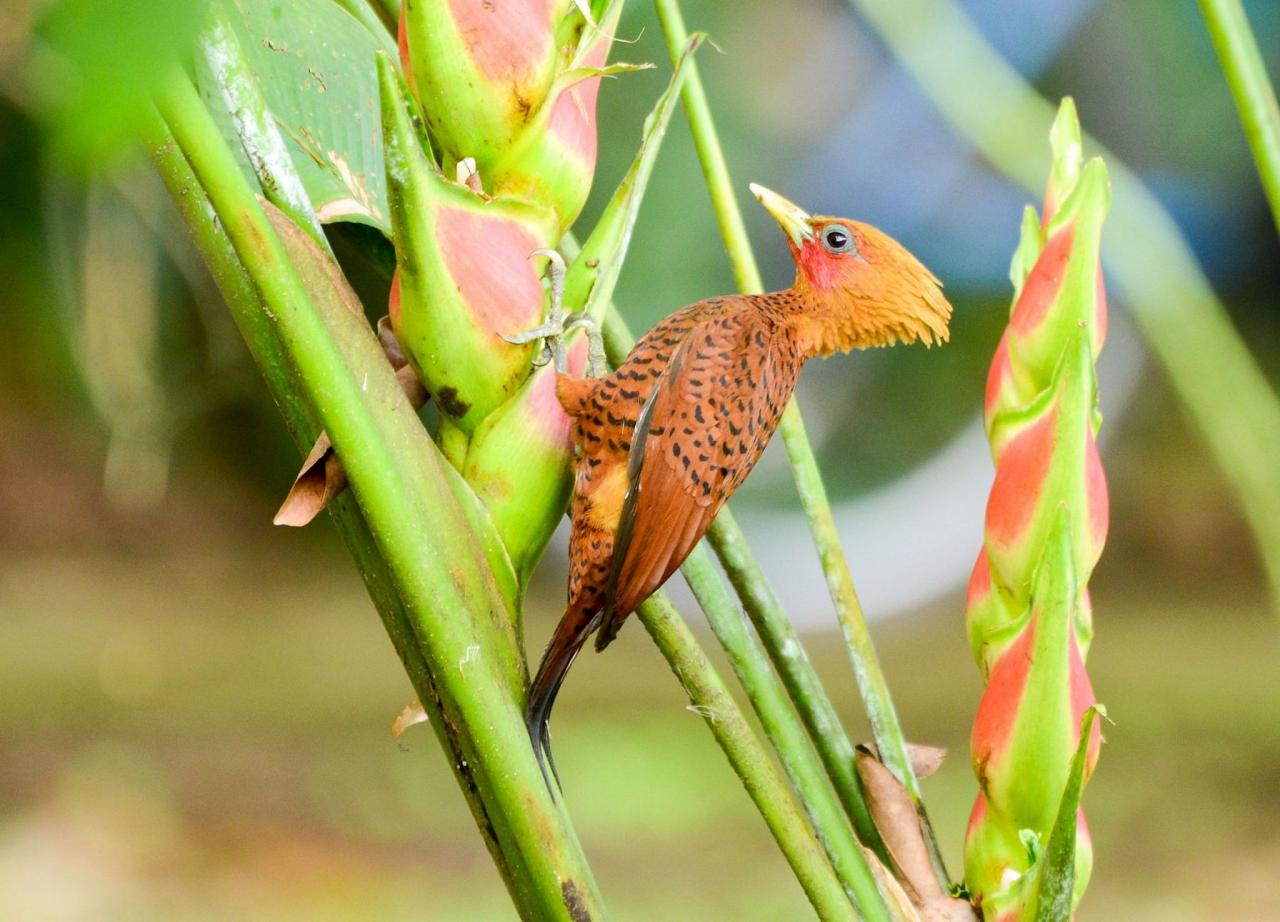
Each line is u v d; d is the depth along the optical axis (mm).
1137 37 14406
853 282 6496
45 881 12242
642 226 18188
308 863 13250
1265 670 19625
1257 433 6531
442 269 6355
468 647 6320
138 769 15172
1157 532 25469
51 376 21484
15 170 6363
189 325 12555
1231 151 15422
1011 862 6367
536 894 6328
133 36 3572
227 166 6285
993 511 6367
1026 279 6371
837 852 6375
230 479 28125
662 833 14312
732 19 18406
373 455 6309
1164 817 13992
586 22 6367
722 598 6395
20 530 26297
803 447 6453
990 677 6367
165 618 23844
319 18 6445
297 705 18891
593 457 6410
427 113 6363
